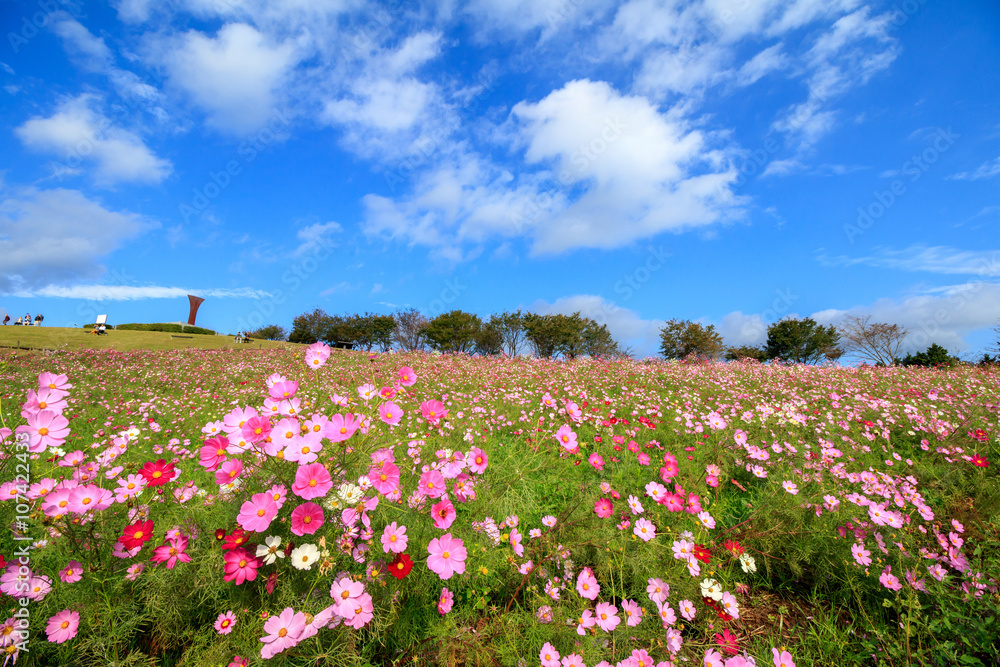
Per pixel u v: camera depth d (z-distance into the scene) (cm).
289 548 136
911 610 156
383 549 143
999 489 242
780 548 202
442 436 306
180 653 135
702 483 271
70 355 1141
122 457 258
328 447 158
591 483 266
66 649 124
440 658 135
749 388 670
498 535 180
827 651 149
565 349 2791
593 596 149
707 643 148
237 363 1159
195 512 163
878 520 187
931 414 407
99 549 140
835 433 363
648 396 595
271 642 113
